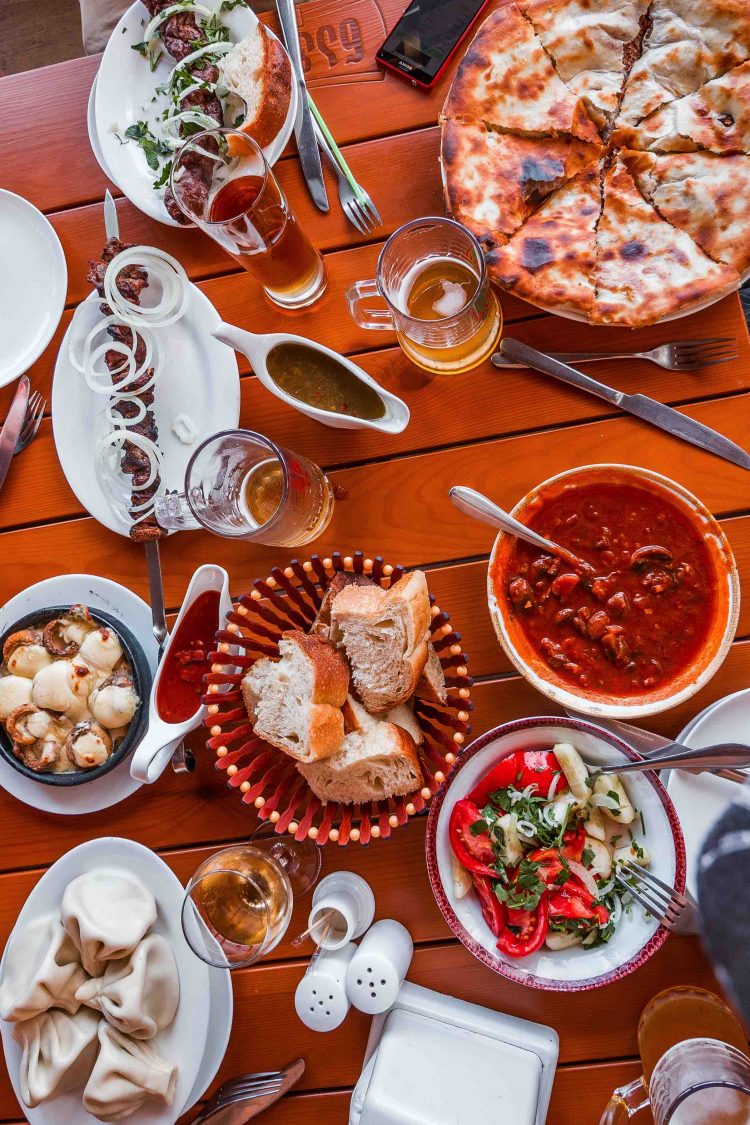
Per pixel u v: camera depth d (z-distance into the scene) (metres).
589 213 1.37
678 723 1.36
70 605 1.46
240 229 1.23
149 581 1.48
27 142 1.56
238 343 1.30
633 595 1.31
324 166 1.46
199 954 1.24
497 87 1.36
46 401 1.55
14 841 1.50
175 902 1.41
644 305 1.30
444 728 1.32
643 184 1.35
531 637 1.34
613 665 1.31
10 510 1.54
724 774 1.23
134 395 1.45
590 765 1.27
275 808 1.30
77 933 1.37
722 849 1.29
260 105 1.37
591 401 1.39
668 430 1.35
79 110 1.55
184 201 1.31
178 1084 1.38
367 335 1.45
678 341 1.37
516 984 1.38
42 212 1.55
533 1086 1.27
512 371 1.41
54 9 2.29
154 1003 1.39
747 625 1.35
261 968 1.43
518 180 1.36
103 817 1.48
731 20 1.29
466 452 1.42
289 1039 1.42
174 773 1.47
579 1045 1.36
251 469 1.40
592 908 1.23
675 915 1.19
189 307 1.46
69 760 1.43
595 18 1.33
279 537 1.35
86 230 1.54
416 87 1.44
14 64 2.32
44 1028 1.40
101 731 1.41
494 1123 1.25
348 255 1.46
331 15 1.46
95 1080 1.34
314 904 1.35
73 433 1.48
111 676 1.43
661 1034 1.30
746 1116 1.13
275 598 1.31
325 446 1.46
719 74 1.32
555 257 1.33
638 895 1.20
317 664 1.18
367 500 1.44
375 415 1.37
